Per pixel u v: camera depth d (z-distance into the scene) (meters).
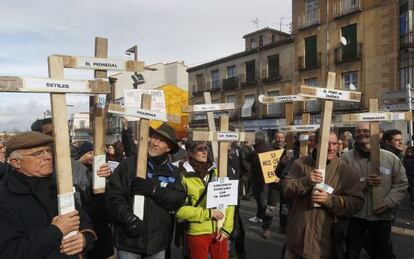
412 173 10.48
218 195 4.40
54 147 3.00
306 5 32.19
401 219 9.38
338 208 3.99
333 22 29.88
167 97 34.34
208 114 5.67
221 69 41.81
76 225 2.91
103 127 3.78
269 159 7.52
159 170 4.03
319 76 31.14
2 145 5.94
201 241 4.41
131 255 3.80
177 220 4.56
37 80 2.91
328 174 4.17
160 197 3.83
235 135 4.53
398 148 6.00
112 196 3.80
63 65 3.07
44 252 2.66
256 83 37.22
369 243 5.03
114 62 3.54
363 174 5.02
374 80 27.03
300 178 4.16
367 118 4.84
